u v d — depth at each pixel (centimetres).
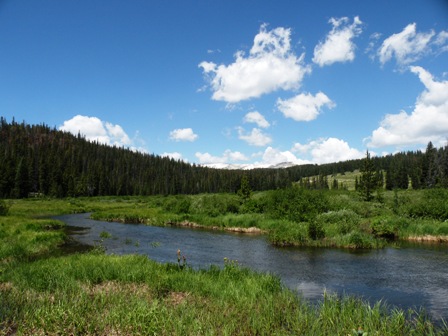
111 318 977
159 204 7369
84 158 16638
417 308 1181
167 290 1298
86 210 6744
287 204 3903
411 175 11694
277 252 2339
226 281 1398
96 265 1541
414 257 2134
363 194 6084
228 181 15312
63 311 987
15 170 11412
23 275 1407
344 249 2455
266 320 998
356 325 935
